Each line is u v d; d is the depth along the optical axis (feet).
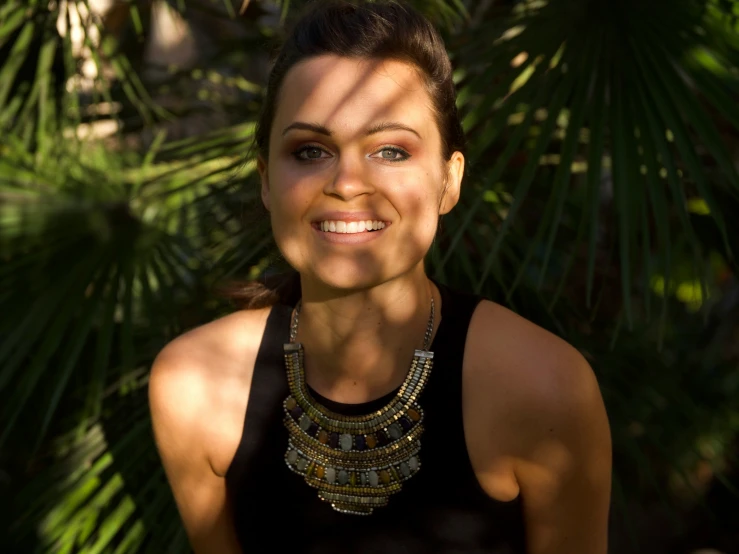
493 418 3.54
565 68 5.48
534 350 3.54
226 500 4.06
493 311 3.68
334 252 3.43
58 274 6.30
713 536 10.23
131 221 6.77
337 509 3.68
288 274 4.11
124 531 5.78
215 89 9.04
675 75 5.23
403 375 3.66
